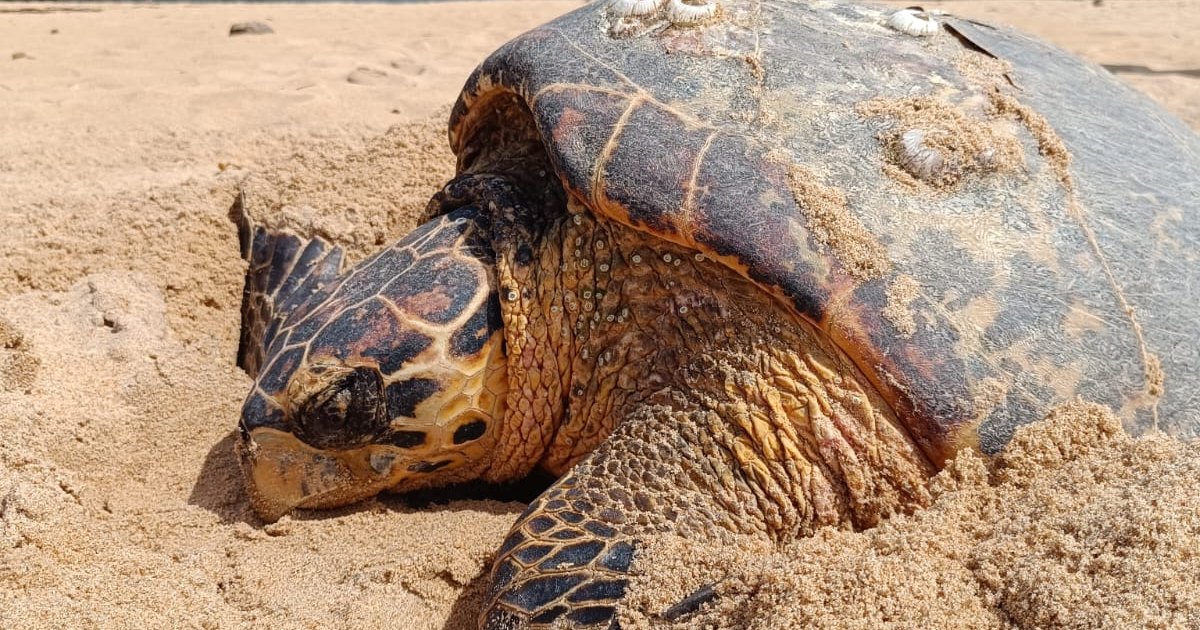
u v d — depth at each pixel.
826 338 0.51
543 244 0.57
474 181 0.60
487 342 0.56
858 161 0.54
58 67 1.36
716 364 0.53
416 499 0.59
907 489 0.50
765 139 0.54
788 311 0.52
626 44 0.59
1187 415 0.51
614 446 0.53
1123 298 0.52
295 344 0.57
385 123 1.00
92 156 0.93
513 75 0.60
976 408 0.49
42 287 0.71
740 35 0.59
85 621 0.50
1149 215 0.55
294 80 1.26
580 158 0.54
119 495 0.58
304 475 0.57
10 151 0.93
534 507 0.51
